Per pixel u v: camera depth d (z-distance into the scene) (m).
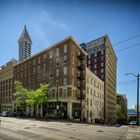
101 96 78.19
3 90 87.31
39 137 15.07
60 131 19.22
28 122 31.91
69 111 48.81
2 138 14.46
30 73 65.62
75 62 54.19
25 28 151.62
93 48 94.31
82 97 53.69
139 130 22.34
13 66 78.50
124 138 15.33
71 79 50.59
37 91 50.53
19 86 60.41
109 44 96.25
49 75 56.41
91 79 65.31
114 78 114.81
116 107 119.44
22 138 14.51
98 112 72.12
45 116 52.94
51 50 57.47
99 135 16.72
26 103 58.31
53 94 53.84
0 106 86.94
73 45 53.50
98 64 90.88
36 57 63.62
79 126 26.05
